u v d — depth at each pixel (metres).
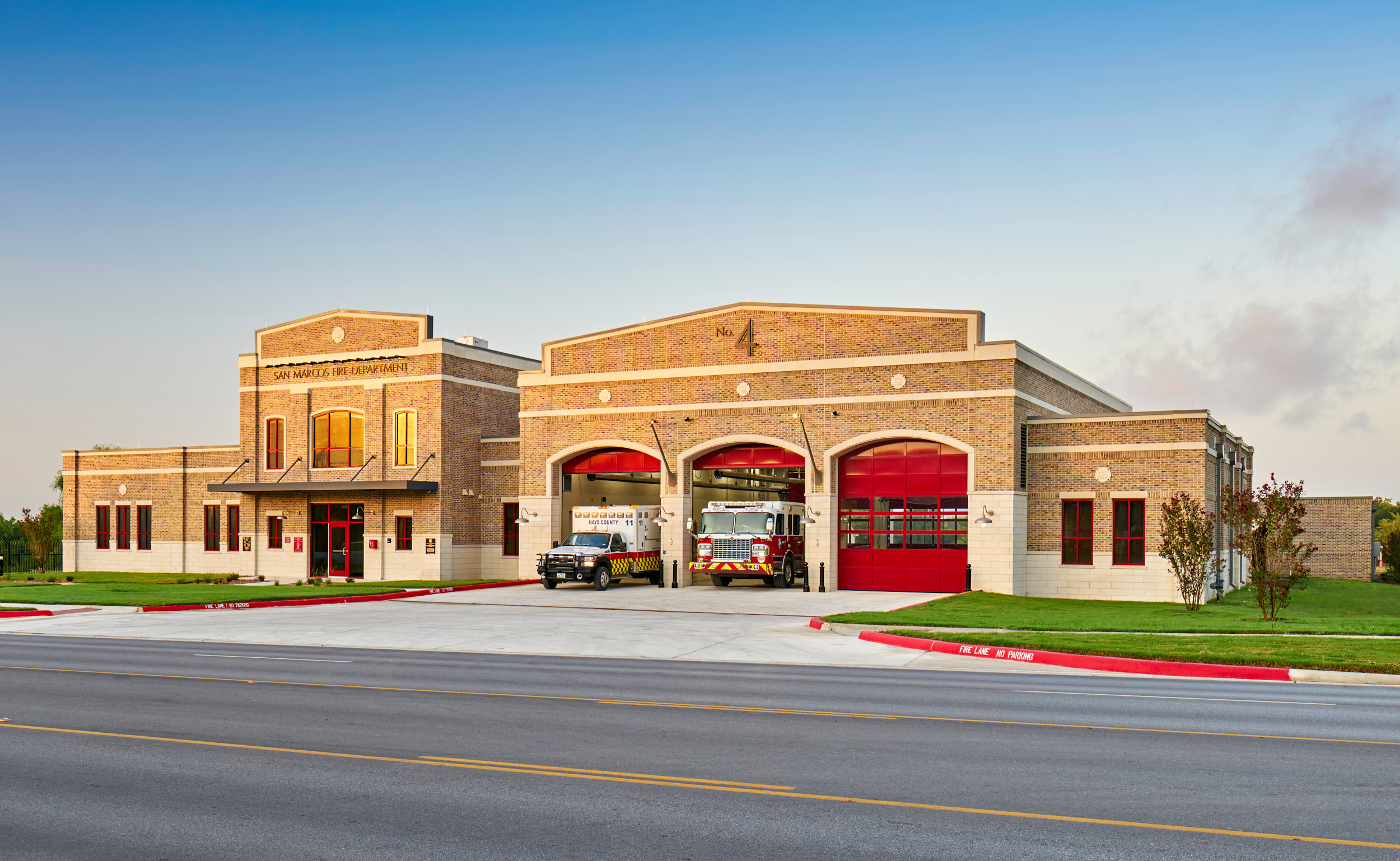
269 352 49.50
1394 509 102.25
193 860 7.26
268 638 23.62
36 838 7.78
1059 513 35.47
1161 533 33.69
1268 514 26.58
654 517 40.56
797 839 7.59
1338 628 22.62
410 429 46.09
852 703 13.73
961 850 7.32
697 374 39.88
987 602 31.80
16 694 14.62
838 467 37.75
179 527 51.78
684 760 10.12
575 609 31.62
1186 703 13.74
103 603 32.34
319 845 7.55
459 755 10.40
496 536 46.66
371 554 46.34
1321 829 7.77
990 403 35.19
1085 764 9.90
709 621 27.62
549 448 42.53
